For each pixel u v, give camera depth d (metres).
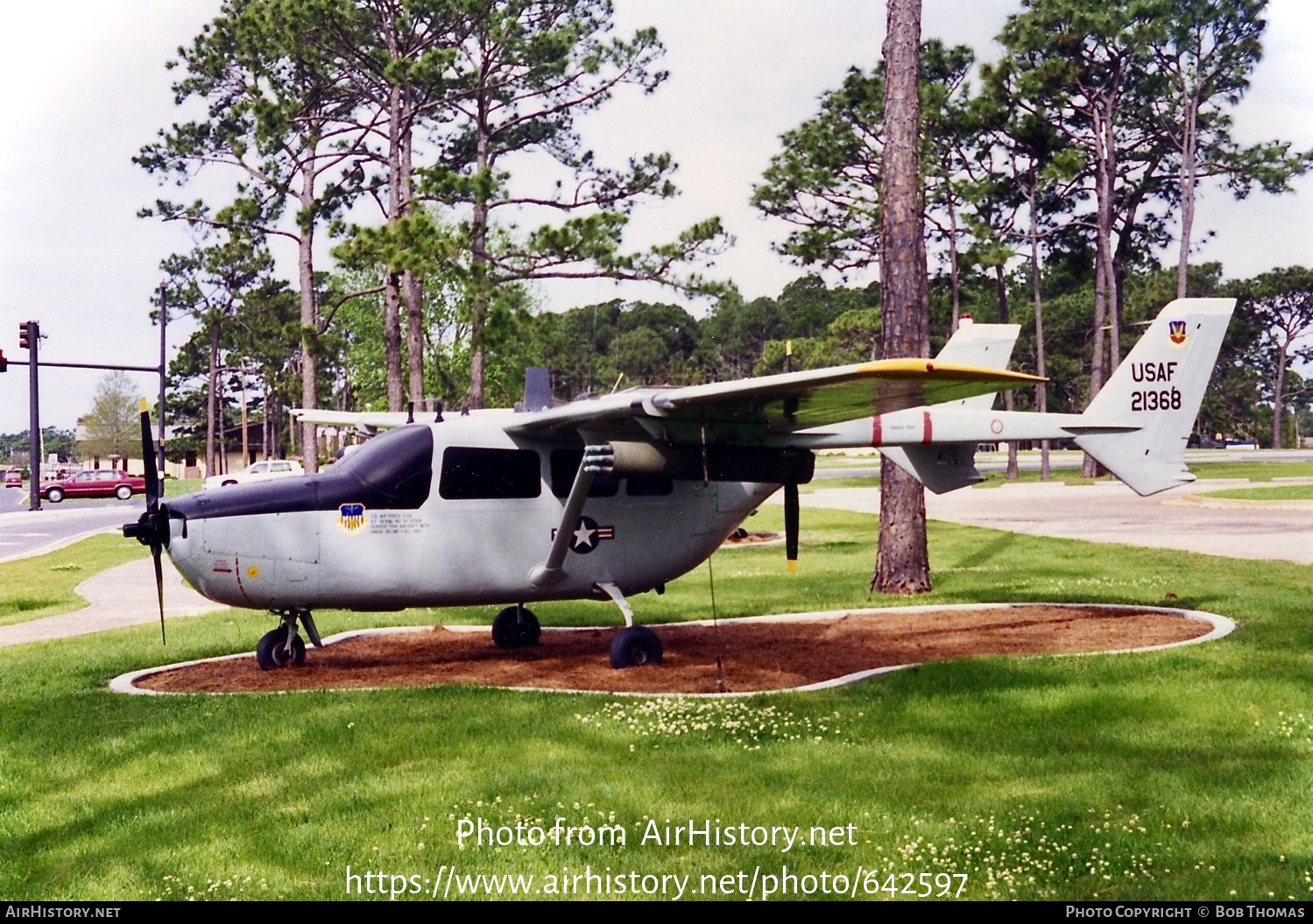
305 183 37.53
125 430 110.94
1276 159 46.44
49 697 10.36
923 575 16.36
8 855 6.38
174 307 73.94
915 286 15.89
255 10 32.31
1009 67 44.28
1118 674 9.94
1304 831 6.20
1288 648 10.94
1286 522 27.52
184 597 19.64
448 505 10.97
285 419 104.88
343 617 15.30
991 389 8.92
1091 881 5.71
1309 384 110.44
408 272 27.92
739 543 26.38
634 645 11.22
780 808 6.74
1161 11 43.88
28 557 29.86
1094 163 49.75
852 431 11.78
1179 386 12.92
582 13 33.44
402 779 7.38
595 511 11.48
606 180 31.64
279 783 7.42
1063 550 21.97
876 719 8.70
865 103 42.03
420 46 31.81
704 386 9.62
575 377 90.38
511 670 11.22
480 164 33.69
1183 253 47.31
